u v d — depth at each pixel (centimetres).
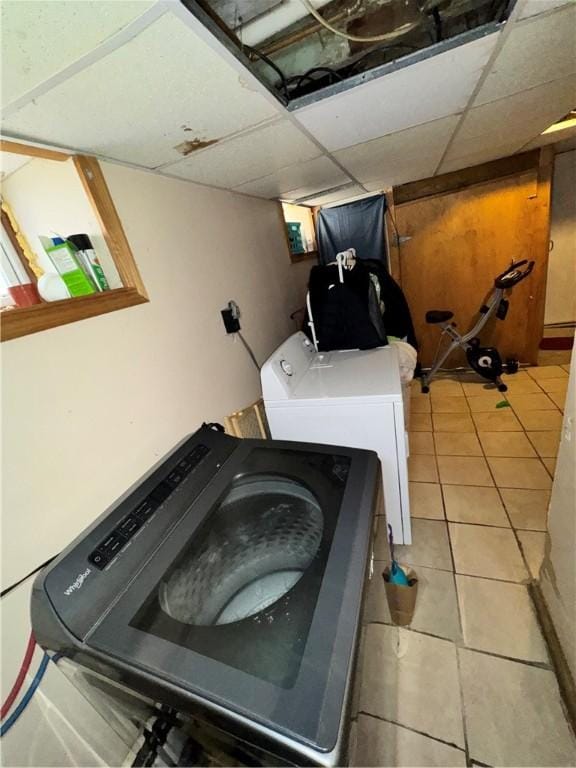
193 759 70
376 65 99
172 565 77
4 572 79
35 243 121
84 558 73
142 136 103
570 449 107
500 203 288
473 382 328
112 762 96
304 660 55
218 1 72
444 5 84
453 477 210
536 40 89
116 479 109
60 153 104
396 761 100
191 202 159
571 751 96
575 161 304
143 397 122
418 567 157
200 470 102
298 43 90
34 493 86
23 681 81
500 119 159
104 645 61
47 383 91
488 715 106
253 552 104
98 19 55
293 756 47
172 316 140
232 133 113
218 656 57
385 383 153
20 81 67
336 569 70
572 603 105
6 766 78
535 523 168
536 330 316
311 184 223
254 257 217
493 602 137
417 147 182
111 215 115
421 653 124
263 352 217
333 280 208
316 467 101
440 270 324
